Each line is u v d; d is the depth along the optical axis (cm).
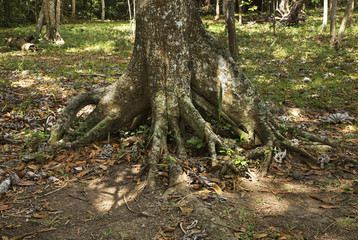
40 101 657
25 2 2841
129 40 1590
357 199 339
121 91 482
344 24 1170
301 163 423
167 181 377
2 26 2664
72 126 509
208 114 478
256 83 811
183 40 457
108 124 481
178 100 459
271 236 285
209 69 464
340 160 416
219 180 372
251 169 404
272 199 344
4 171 399
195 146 438
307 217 312
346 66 948
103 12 2969
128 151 438
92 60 1114
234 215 316
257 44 1370
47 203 340
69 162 427
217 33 1695
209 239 282
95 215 321
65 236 292
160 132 434
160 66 458
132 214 322
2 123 553
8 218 317
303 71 918
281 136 445
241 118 458
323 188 362
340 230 291
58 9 1596
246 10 3092
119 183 380
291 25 1923
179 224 303
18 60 1080
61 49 1395
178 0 448
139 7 457
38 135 477
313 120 580
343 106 645
